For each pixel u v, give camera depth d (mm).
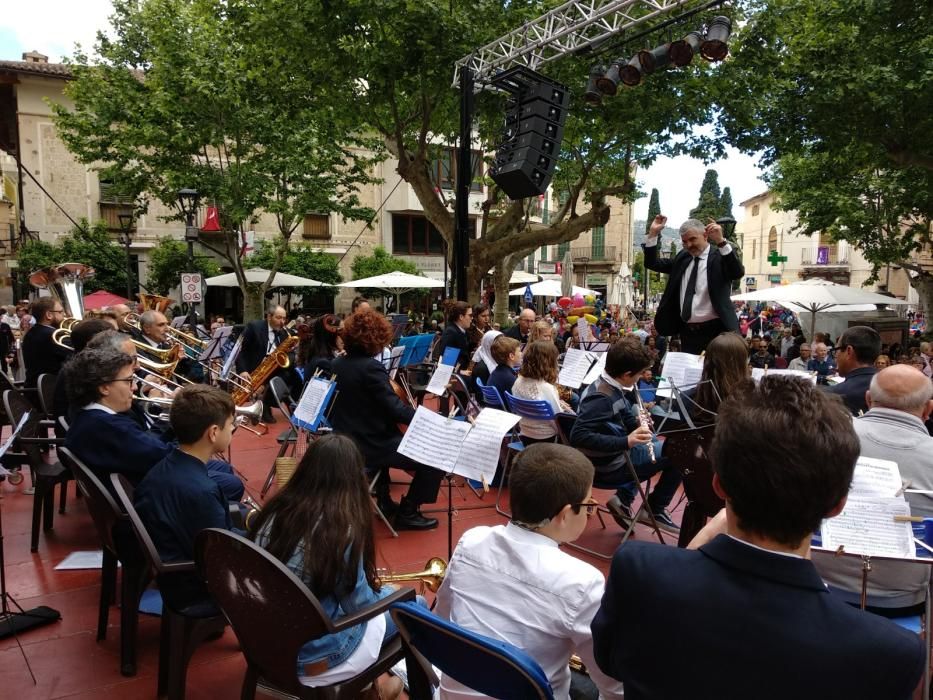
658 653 1245
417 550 4418
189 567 2496
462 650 1736
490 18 10031
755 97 11320
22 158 21266
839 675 1123
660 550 1356
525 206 14344
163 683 2830
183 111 15633
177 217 18203
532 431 4859
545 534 2002
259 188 16578
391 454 4578
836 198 18328
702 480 3498
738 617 1190
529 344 5074
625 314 25422
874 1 11000
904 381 2627
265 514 2275
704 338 4941
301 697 2141
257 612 2057
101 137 17672
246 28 11086
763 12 10945
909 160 12828
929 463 2512
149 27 15766
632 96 11320
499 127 12008
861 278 37562
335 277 24031
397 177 27141
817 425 1233
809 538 1281
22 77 20969
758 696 1155
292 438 6066
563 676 1955
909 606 2504
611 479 4379
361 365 4547
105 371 3312
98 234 21281
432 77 10828
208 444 2742
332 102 11820
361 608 2129
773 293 14367
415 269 26031
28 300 20656
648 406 5352
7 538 4527
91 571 4043
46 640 3273
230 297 25266
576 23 8367
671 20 7633
